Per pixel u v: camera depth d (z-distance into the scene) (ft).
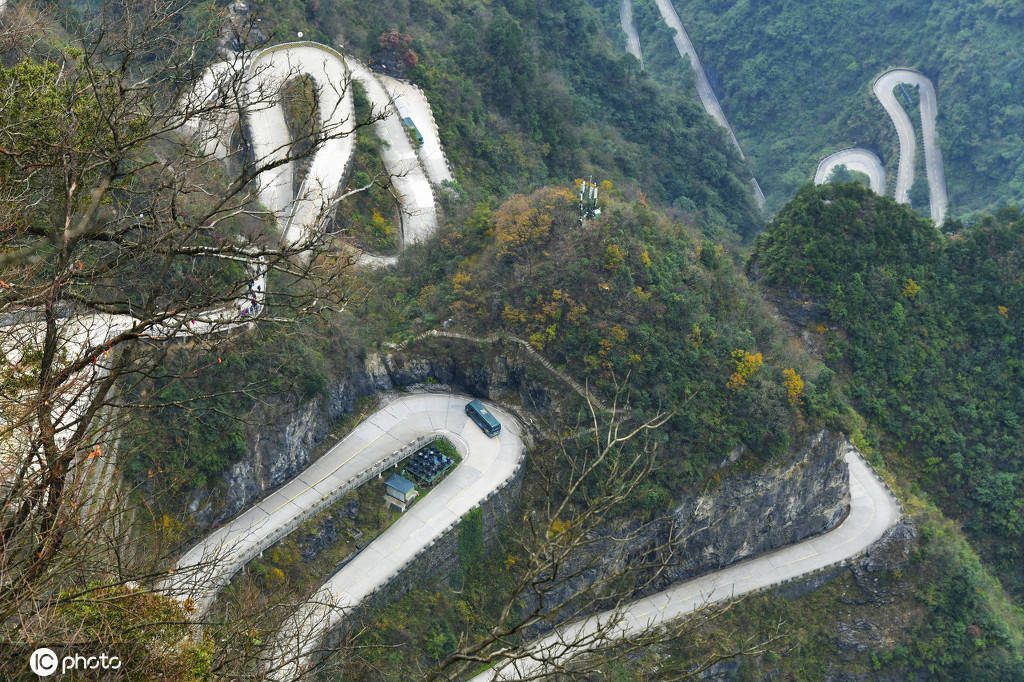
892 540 302.66
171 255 69.51
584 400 261.65
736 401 275.80
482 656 56.44
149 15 98.48
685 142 555.69
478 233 296.71
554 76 483.10
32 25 134.92
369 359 269.03
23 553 63.67
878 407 334.24
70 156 76.43
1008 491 334.85
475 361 273.75
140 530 96.22
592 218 286.66
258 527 217.97
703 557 279.90
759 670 271.69
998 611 310.04
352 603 212.64
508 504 250.37
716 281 307.17
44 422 63.26
